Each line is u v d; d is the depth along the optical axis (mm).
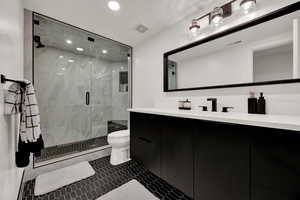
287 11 1084
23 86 998
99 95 3219
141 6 1583
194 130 1115
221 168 949
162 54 2141
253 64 1264
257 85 1243
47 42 2352
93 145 2564
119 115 3236
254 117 952
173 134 1291
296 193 671
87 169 1800
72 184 1478
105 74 3309
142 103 2545
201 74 1658
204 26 1621
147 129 1605
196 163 1095
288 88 1091
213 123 999
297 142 676
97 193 1337
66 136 2715
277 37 1141
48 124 2500
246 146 840
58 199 1258
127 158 2076
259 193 784
